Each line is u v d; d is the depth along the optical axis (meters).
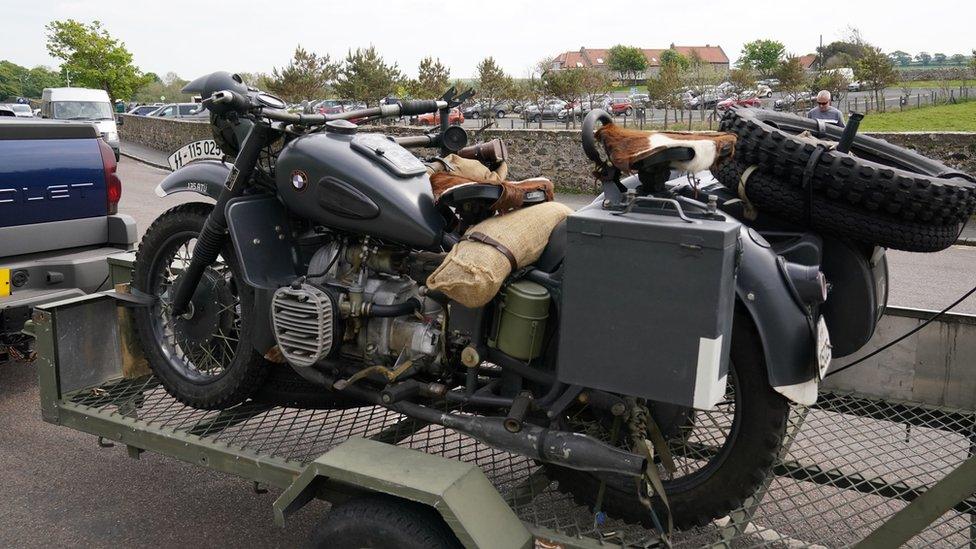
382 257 3.11
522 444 2.73
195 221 3.66
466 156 3.41
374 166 3.00
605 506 2.91
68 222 5.58
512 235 2.75
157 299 3.85
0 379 5.68
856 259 3.07
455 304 2.89
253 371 3.45
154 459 4.43
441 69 27.45
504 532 2.53
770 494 3.19
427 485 2.50
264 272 3.30
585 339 2.44
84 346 3.95
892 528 2.36
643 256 2.31
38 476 4.20
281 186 3.20
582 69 31.47
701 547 2.71
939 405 3.65
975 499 2.99
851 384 3.82
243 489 4.11
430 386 3.00
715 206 2.42
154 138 26.36
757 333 2.66
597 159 2.75
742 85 33.50
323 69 27.48
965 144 11.81
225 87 3.46
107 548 3.53
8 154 5.22
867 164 2.89
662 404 2.99
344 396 3.37
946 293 8.09
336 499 2.86
